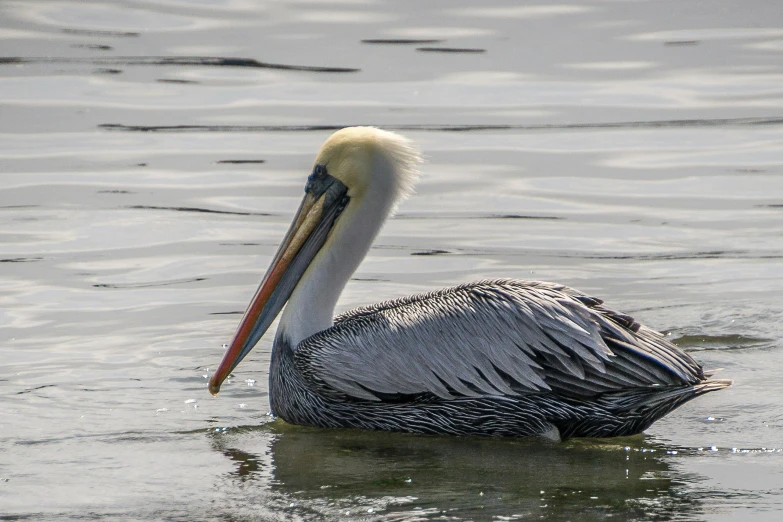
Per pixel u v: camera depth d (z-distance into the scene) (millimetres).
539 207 18156
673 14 30547
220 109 23422
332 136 11648
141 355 12773
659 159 20469
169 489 9305
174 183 19094
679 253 16141
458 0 31984
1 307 14086
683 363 10273
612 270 15500
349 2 31938
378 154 11469
